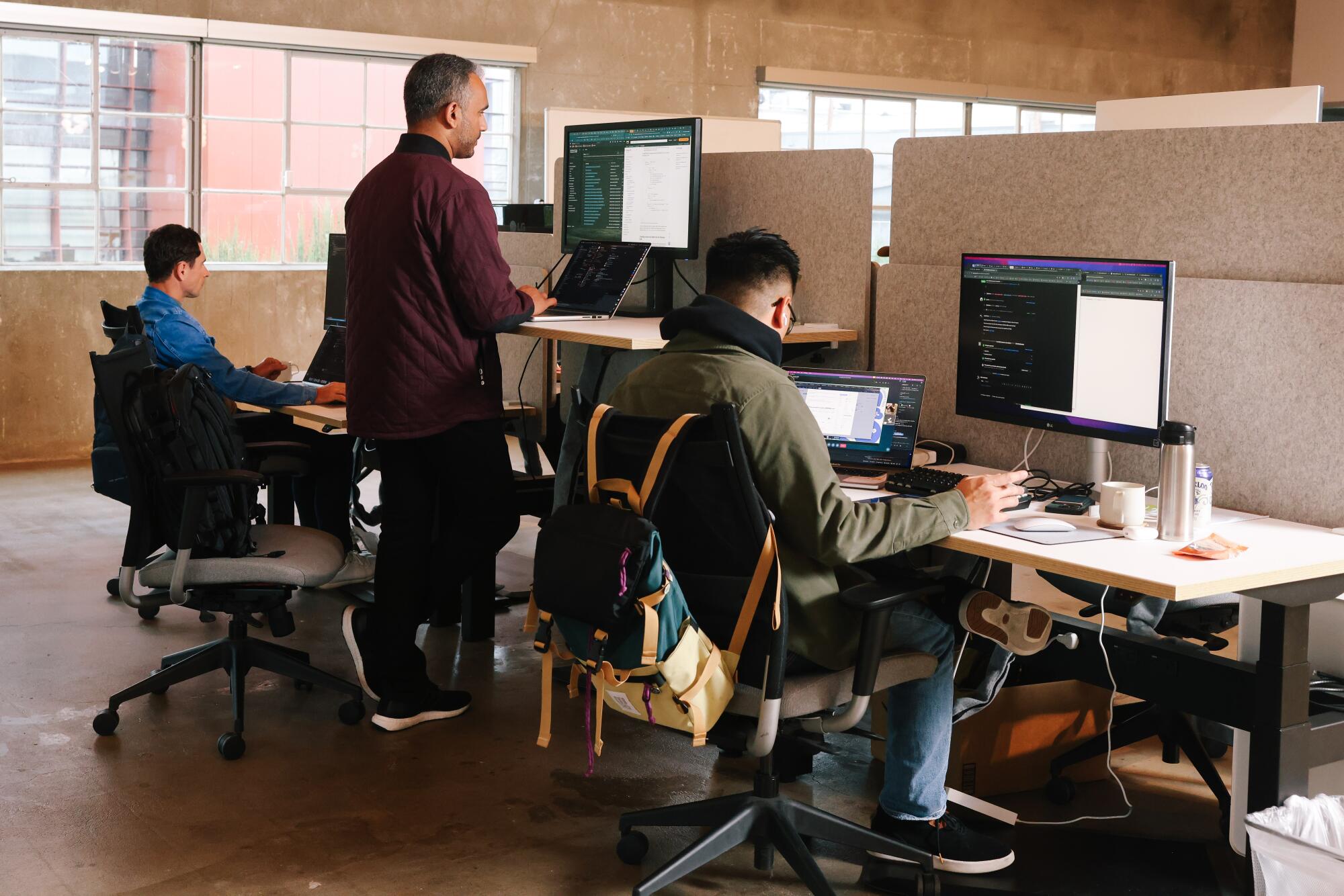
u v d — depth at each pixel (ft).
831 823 7.25
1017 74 31.58
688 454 6.43
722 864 7.65
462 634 12.17
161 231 11.78
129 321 10.90
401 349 9.36
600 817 8.26
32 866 7.48
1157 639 7.61
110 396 9.04
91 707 10.15
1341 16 34.47
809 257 10.68
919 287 9.92
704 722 6.41
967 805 8.16
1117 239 8.66
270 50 23.27
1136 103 10.38
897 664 7.09
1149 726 8.70
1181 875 7.55
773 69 28.17
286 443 11.19
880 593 6.56
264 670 10.94
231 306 23.32
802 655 6.85
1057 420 8.18
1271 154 7.82
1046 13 31.78
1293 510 7.77
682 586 6.68
